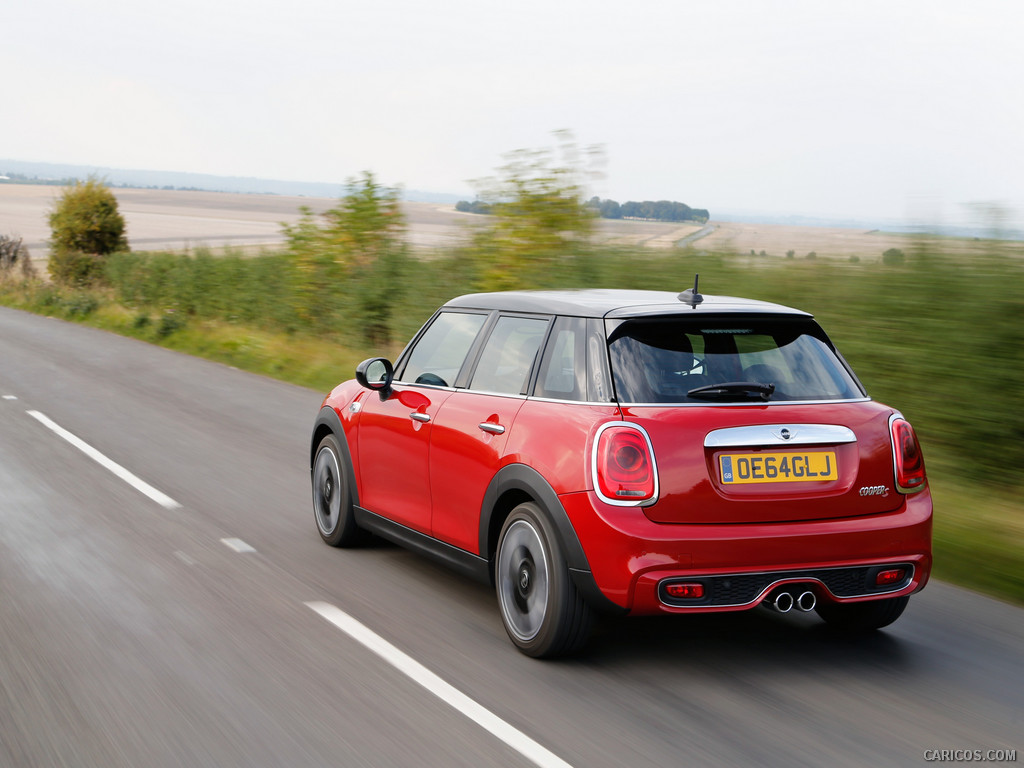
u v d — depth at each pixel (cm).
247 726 371
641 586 402
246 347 1875
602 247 1348
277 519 705
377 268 1741
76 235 4019
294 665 433
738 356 440
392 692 404
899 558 425
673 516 405
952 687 417
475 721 376
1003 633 489
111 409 1230
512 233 1426
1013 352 795
